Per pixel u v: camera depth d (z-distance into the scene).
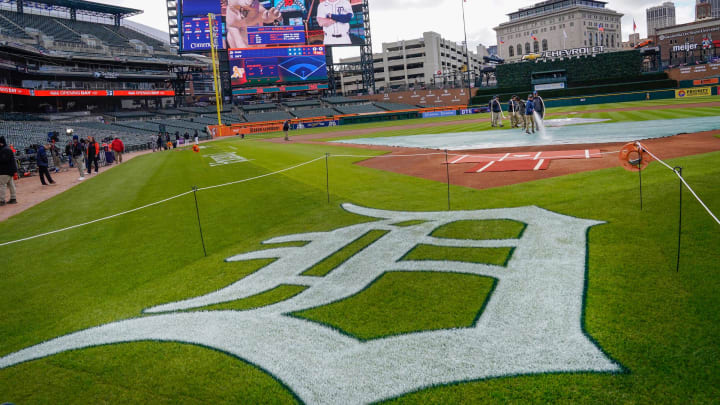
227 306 4.81
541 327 3.87
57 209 11.59
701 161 9.91
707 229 5.59
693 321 3.71
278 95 73.31
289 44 63.81
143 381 3.59
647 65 78.56
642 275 4.61
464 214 7.49
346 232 7.11
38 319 4.91
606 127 22.20
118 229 8.66
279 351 3.86
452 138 23.72
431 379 3.32
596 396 3.00
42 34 53.06
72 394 3.49
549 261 5.21
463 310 4.27
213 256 6.56
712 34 113.25
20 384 3.68
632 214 6.52
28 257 7.36
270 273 5.66
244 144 32.47
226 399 3.29
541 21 146.88
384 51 130.00
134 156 33.16
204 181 13.93
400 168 13.55
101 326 4.60
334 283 5.16
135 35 70.69
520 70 73.06
